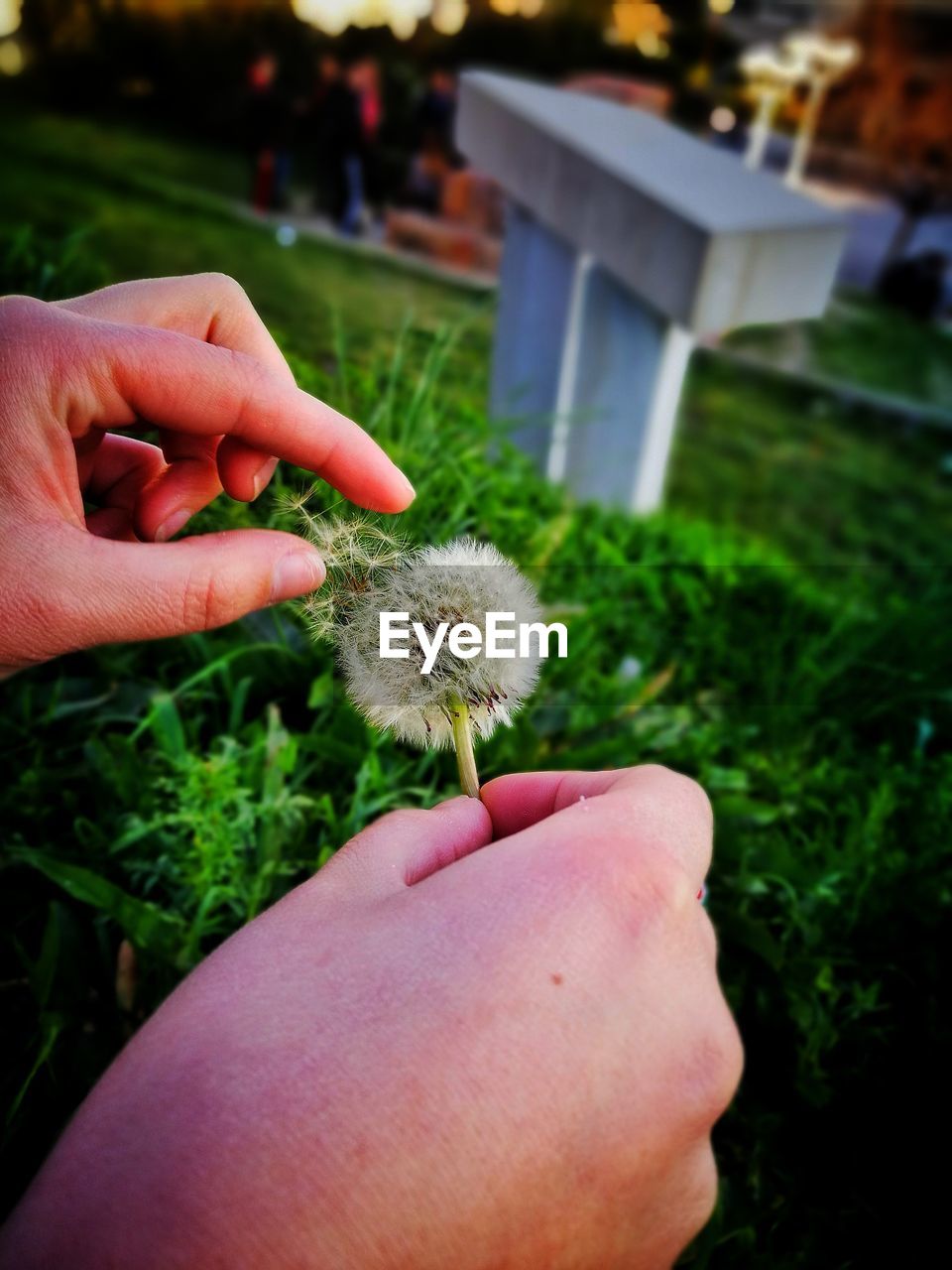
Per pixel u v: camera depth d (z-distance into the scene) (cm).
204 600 20
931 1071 27
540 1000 14
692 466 152
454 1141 13
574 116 83
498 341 87
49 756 29
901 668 50
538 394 82
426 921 15
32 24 267
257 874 25
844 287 256
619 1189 14
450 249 186
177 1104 13
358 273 161
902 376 206
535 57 309
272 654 33
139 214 172
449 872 15
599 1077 14
